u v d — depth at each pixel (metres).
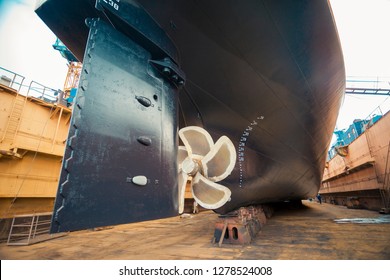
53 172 7.80
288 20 2.85
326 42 3.62
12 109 6.70
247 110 3.61
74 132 1.16
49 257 4.02
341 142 21.84
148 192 1.48
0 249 4.87
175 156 1.84
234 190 3.96
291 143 4.81
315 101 4.58
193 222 8.63
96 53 1.40
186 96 3.16
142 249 4.20
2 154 6.18
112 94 1.42
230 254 3.36
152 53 1.93
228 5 2.37
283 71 3.43
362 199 12.45
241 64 3.02
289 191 6.66
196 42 2.54
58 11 2.03
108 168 1.27
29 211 6.99
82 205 1.11
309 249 3.47
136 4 1.80
